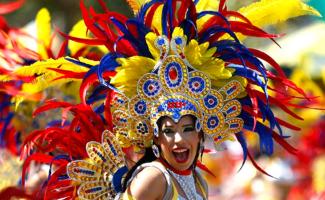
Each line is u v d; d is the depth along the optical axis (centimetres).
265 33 895
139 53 865
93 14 882
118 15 883
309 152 1622
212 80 875
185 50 859
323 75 1828
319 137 1627
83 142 914
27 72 884
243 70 880
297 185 1600
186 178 856
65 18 2483
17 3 1102
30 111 1177
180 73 855
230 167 1830
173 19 876
